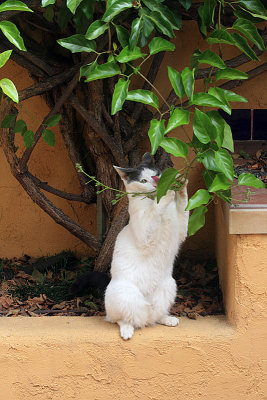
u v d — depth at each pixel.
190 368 2.50
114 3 2.29
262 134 3.12
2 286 2.91
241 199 2.57
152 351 2.49
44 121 2.79
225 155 2.31
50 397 2.50
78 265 3.10
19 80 3.04
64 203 3.13
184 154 2.29
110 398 2.51
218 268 2.97
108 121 2.88
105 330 2.53
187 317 2.64
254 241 2.45
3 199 3.14
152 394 2.51
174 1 2.78
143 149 3.07
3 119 2.74
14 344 2.48
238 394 2.51
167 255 2.53
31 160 3.12
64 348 2.48
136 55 2.32
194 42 3.03
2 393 2.51
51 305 2.80
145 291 2.53
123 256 2.53
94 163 3.02
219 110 3.10
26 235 3.17
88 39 2.34
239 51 3.04
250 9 2.41
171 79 2.29
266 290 2.47
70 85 2.75
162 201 2.42
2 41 2.80
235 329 2.50
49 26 2.88
